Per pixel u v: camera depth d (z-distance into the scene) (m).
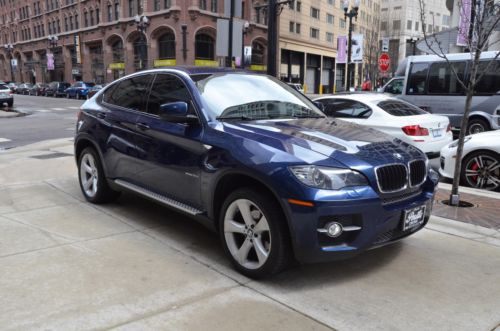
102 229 4.82
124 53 50.19
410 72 13.65
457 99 12.70
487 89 12.20
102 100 5.68
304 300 3.36
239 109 4.34
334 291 3.51
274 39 11.04
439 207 5.71
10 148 11.84
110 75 53.59
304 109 4.82
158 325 2.98
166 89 4.71
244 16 50.16
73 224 4.96
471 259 4.16
